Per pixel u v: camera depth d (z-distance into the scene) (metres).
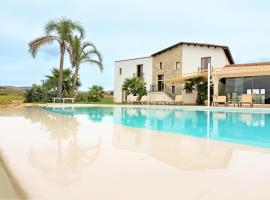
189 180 2.69
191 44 29.25
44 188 2.44
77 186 2.49
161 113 13.69
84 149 4.07
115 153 3.84
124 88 28.00
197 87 24.25
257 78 20.61
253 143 4.99
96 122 8.39
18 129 6.33
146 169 3.05
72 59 24.34
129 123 8.47
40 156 3.60
